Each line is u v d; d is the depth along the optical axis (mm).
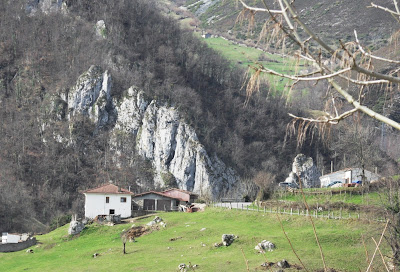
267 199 102562
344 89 8438
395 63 8508
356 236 71312
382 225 70500
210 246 75562
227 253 71375
